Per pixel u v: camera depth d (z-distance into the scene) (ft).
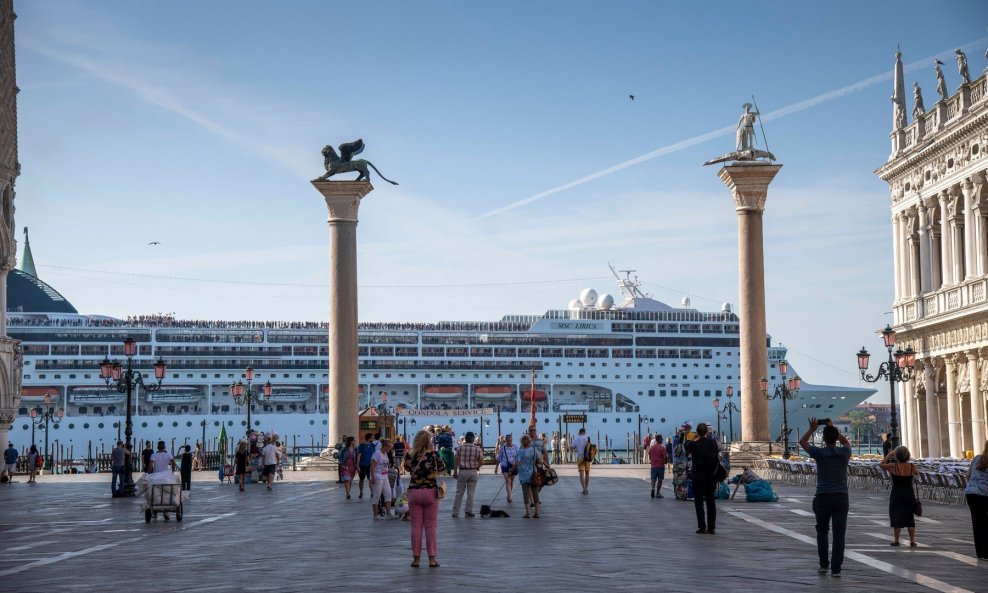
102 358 504.84
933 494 144.05
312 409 520.42
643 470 255.70
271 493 171.94
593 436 534.37
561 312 558.15
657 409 541.75
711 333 549.13
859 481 173.17
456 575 66.95
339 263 237.66
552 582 63.31
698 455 94.12
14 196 248.93
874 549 81.97
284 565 73.20
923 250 243.40
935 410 240.12
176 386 512.22
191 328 516.73
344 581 64.59
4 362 244.83
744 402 219.41
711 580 64.08
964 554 78.74
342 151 239.91
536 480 115.03
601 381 539.70
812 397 533.55
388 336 531.50
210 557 78.95
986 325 208.85
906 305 251.19
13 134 245.86
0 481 229.25
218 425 510.99
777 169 220.43
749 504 133.59
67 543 91.71
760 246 220.23
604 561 73.72
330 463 236.43
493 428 530.68
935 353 234.38
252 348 517.14
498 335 538.06
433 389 531.50
